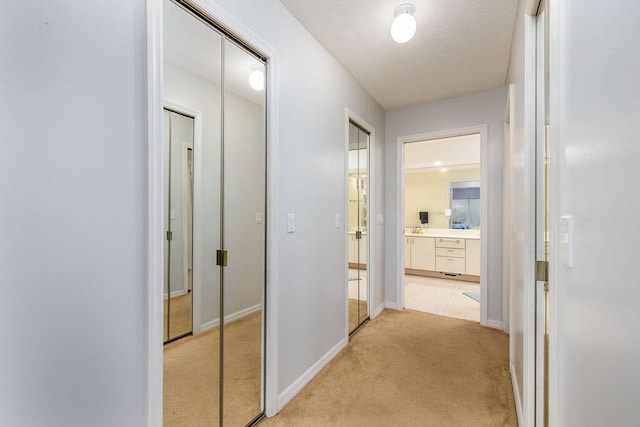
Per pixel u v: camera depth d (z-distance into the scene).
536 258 1.31
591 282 0.59
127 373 0.92
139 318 0.95
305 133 1.91
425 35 1.98
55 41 0.76
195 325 1.46
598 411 0.55
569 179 0.72
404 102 3.19
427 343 2.49
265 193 1.62
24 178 0.72
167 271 1.34
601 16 0.55
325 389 1.83
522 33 1.53
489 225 2.88
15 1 0.70
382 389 1.83
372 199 3.09
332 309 2.24
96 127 0.84
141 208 0.96
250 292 1.66
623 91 0.46
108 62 0.87
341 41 2.05
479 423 1.52
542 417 1.27
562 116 0.78
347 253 2.47
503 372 2.01
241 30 1.41
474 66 2.41
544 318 1.26
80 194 0.81
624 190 0.46
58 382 0.78
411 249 5.27
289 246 1.75
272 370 1.61
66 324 0.79
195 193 1.44
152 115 0.97
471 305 3.58
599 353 0.55
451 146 4.24
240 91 1.54
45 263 0.75
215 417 1.53
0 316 0.68
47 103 0.75
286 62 1.72
